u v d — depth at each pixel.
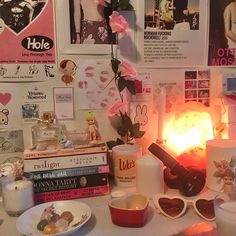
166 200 0.74
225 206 0.61
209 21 0.99
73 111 0.95
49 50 0.91
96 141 0.89
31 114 0.92
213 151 0.83
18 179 0.79
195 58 1.00
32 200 0.77
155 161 0.81
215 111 1.02
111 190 0.87
